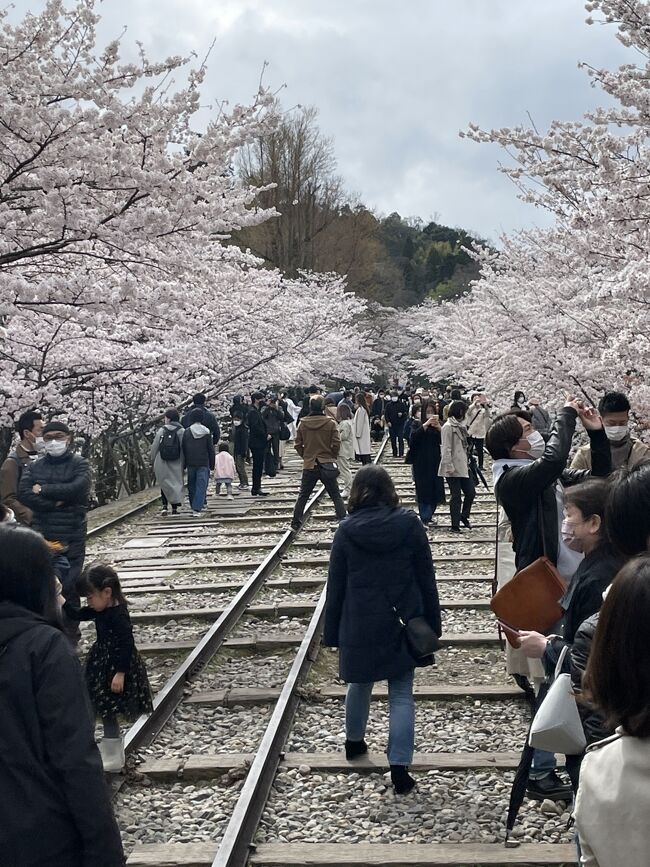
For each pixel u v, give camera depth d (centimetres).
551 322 1555
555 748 308
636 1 780
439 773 567
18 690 255
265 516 1670
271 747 578
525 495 522
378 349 6084
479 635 861
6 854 247
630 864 201
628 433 643
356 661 546
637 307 1084
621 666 212
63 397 1486
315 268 4781
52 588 279
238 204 879
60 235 826
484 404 2017
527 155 934
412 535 549
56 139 758
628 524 309
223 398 2606
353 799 535
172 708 694
